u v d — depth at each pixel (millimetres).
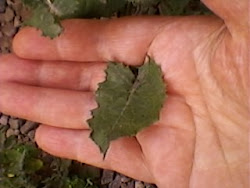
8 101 169
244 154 153
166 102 158
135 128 155
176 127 158
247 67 145
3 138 191
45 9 154
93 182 190
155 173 163
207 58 151
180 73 156
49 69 168
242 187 155
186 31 155
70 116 167
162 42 156
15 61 168
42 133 173
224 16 143
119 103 157
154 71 157
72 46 163
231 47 147
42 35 154
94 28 162
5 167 181
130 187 191
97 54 163
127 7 178
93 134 154
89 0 164
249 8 138
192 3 179
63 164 188
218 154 155
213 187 157
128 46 160
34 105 168
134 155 167
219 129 154
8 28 192
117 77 160
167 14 179
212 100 153
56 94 167
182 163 159
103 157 157
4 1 191
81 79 167
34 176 187
